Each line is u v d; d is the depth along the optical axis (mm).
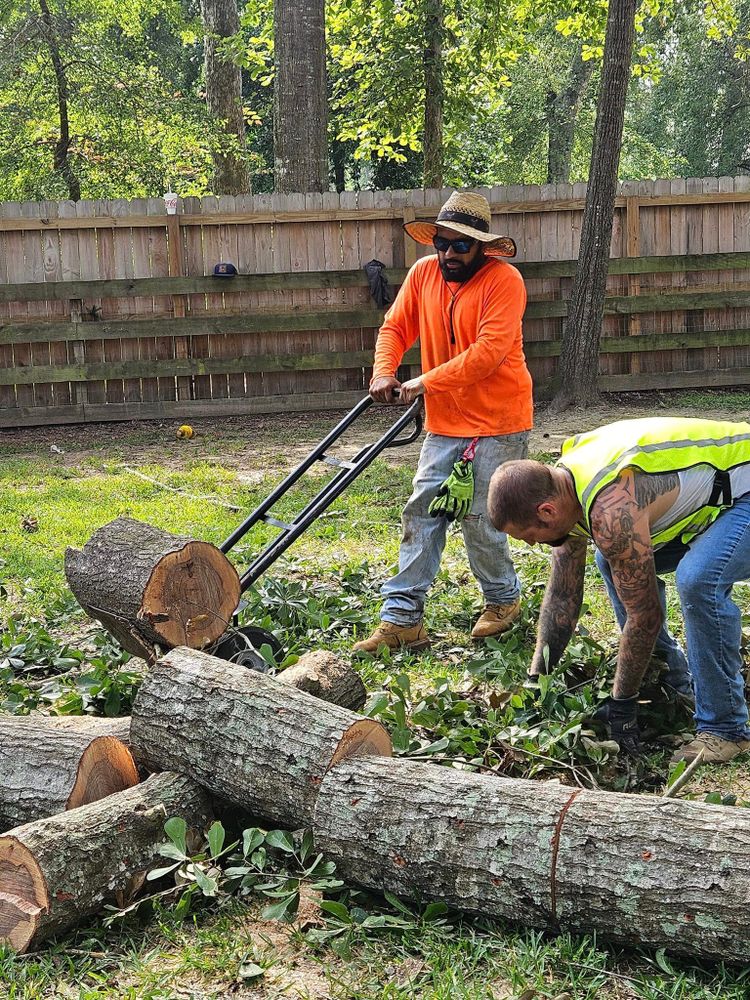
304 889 3096
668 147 42750
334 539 7352
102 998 2643
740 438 3789
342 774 3068
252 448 11539
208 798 3348
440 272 5129
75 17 20766
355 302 13430
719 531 3729
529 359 13633
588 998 2590
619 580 3619
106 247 12992
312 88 15719
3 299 12805
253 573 4512
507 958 2732
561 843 2740
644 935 2648
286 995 2645
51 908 2803
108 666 4887
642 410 12781
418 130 21906
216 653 4438
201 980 2715
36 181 22359
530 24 20000
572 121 34344
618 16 11938
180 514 8258
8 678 4871
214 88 20375
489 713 4059
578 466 3641
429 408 5191
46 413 13242
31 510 8555
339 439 11898
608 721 4043
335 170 35031
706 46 38125
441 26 18594
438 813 2900
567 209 13367
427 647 5273
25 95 21203
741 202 13516
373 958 2760
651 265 13430
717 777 3787
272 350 13477
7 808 3281
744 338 13758
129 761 3416
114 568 4262
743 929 2516
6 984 2695
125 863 2963
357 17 19203
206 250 13133
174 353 13312
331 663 4043
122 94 20344
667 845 2654
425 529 5191
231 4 20203
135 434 12664
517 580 5426
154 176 21500
